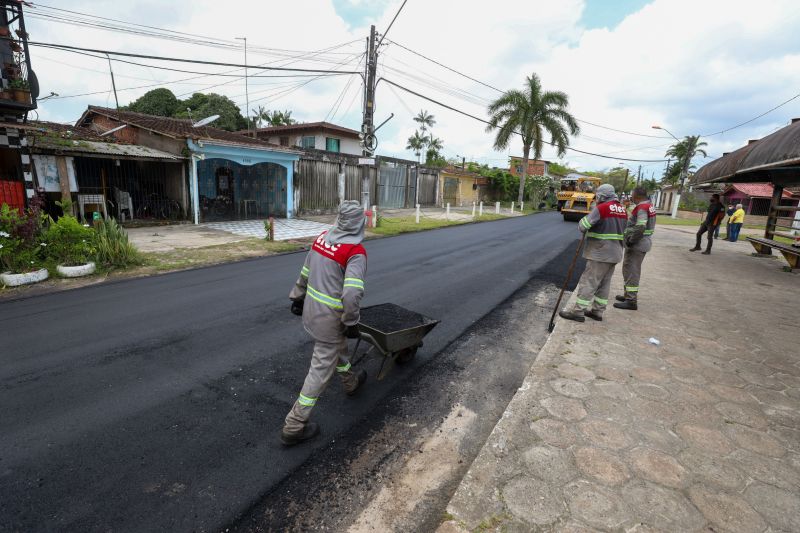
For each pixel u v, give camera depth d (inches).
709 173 491.2
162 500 99.0
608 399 140.3
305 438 122.6
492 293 292.2
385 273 343.0
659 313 243.1
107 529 90.4
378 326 167.9
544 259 435.2
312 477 108.2
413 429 130.4
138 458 113.3
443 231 671.8
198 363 169.9
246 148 648.4
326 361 119.8
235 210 785.6
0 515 93.0
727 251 564.1
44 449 115.9
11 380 153.5
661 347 188.1
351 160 876.0
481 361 181.8
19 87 391.5
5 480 103.9
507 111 1314.0
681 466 107.6
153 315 227.3
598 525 88.4
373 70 597.3
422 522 94.5
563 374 158.2
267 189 769.6
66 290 276.8
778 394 147.1
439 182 1269.7
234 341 192.9
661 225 1068.5
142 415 133.2
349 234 119.6
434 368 173.2
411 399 148.2
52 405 137.7
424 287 301.1
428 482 107.6
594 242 212.7
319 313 116.8
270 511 96.7
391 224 710.5
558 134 1294.3
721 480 102.8
